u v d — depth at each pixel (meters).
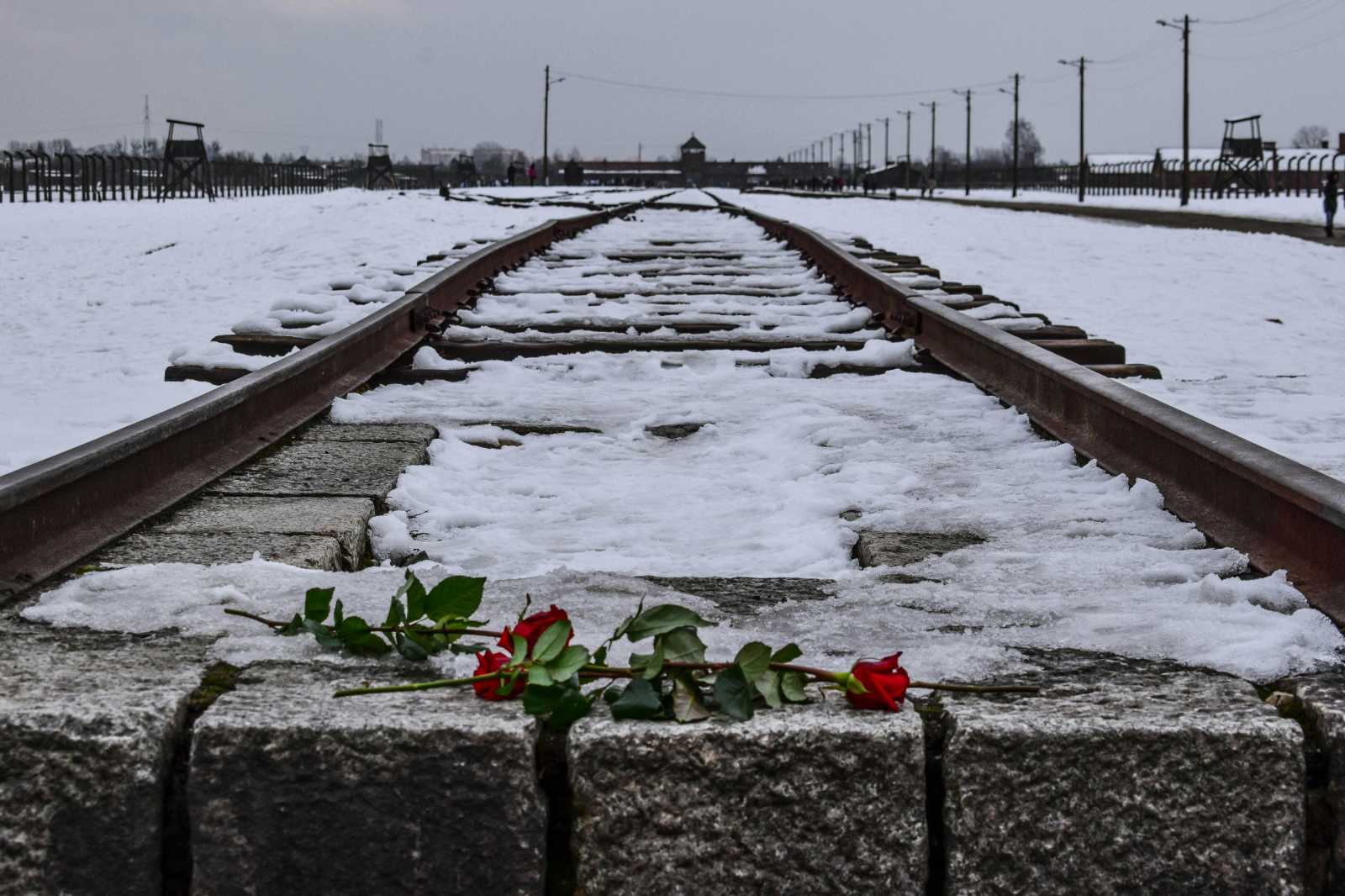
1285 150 131.75
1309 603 3.63
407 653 2.96
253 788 2.49
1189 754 2.48
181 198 52.56
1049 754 2.49
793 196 77.19
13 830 2.49
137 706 2.57
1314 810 2.59
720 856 2.48
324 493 5.40
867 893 2.48
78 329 13.66
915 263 17.36
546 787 2.59
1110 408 5.95
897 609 3.57
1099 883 2.49
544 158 101.31
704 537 5.26
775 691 2.63
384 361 9.16
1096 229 31.62
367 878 2.49
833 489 5.75
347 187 80.12
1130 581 3.96
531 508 5.89
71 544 4.16
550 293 14.25
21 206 42.72
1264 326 14.45
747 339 10.62
